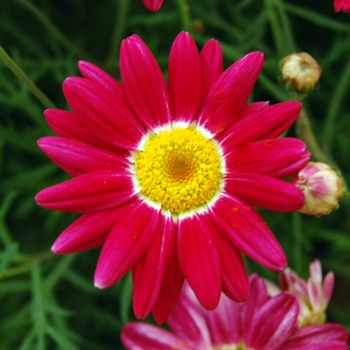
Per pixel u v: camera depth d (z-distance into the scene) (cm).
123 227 18
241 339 21
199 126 19
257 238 18
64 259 25
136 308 18
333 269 28
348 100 30
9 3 28
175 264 19
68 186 18
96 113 18
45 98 21
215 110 19
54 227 29
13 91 26
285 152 18
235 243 18
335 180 19
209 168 19
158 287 18
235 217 18
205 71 19
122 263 18
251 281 21
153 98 19
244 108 19
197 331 21
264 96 29
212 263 18
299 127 23
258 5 29
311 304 21
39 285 24
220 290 18
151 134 19
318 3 29
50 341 28
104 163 19
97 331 28
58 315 25
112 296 28
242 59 19
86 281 26
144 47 19
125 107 19
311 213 20
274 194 18
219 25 27
